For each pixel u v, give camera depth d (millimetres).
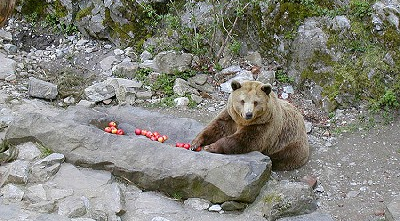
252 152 6016
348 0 8102
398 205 5586
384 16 7816
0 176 5844
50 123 6215
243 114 5781
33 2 9625
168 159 5742
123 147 5934
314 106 7777
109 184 5754
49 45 9312
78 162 5992
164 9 8961
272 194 5609
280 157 6332
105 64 8695
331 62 7797
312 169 6457
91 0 9211
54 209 5379
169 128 6828
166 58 8336
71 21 9391
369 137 7027
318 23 8078
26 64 8758
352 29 7883
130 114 7102
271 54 8422
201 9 8766
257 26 8453
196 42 8328
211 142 6430
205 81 8203
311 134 7176
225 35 8594
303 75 7973
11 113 7223
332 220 5523
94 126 6500
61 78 8312
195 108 7742
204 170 5566
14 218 5207
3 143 6301
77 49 9078
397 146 6812
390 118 7316
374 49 7762
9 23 9641
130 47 8961
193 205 5598
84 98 7938
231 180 5504
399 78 7539
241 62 8477
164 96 8023
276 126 6129
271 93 6238
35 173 5789
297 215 5590
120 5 8898
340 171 6414
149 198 5680
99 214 5320
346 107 7598
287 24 8211
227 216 5488
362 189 6102
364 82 7586
